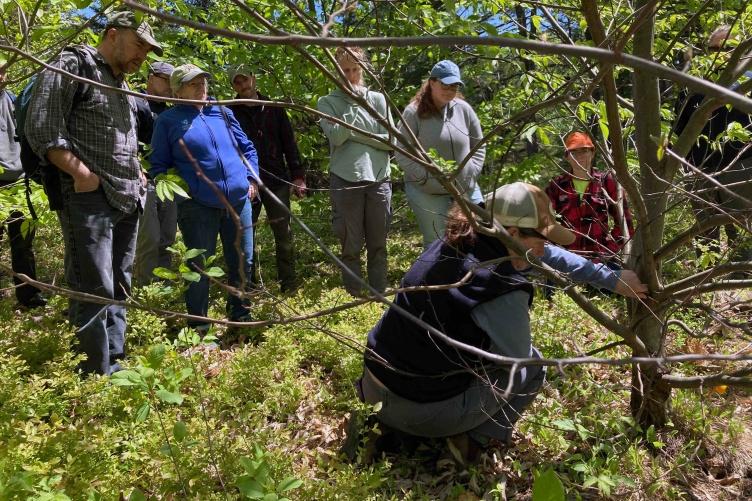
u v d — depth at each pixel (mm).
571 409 3410
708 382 2793
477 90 6957
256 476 1920
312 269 6688
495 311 2650
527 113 1668
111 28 3256
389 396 2895
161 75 4953
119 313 3732
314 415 3379
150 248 5129
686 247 4352
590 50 1100
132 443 2605
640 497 2787
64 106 3176
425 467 3076
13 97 4883
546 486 1271
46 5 2998
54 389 2957
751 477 2994
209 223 4297
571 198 4324
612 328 2875
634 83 2723
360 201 5152
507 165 6266
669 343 3812
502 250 2695
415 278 2795
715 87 1050
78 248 3340
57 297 4480
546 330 4000
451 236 2748
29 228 3805
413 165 4664
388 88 6285
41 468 2135
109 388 2965
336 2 1920
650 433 2994
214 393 3326
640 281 2852
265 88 6461
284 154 5609
